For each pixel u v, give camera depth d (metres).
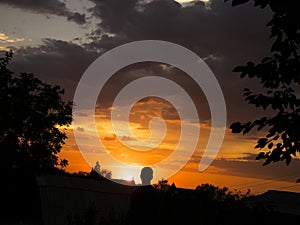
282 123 5.46
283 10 5.19
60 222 34.97
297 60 5.34
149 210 8.31
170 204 7.16
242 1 5.38
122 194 38.28
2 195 46.88
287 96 5.50
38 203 46.69
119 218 9.86
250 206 5.60
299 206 30.47
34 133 52.16
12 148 49.84
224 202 5.84
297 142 5.52
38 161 50.78
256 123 5.60
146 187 8.98
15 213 46.56
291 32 5.21
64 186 38.78
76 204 36.62
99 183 40.69
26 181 47.91
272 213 5.44
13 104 51.22
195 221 6.11
